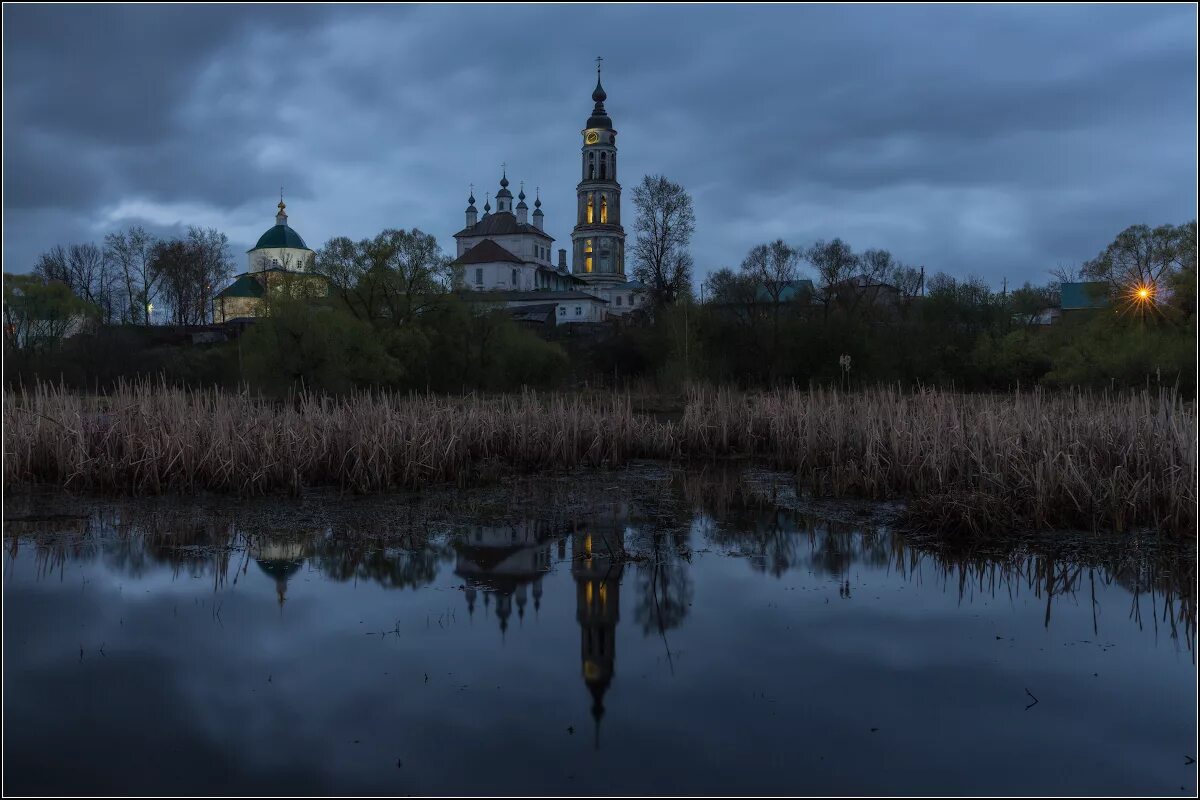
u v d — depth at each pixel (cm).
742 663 541
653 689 501
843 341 3703
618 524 977
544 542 886
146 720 455
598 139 10056
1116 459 989
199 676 516
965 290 4306
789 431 1490
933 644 573
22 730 441
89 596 677
